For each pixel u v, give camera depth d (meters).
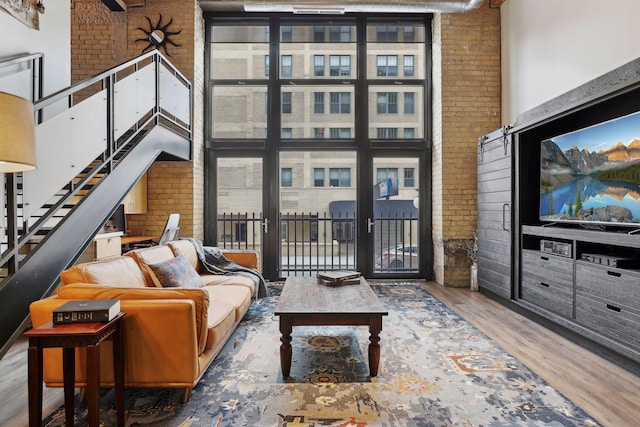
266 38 5.55
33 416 1.67
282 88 5.60
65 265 2.50
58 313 1.75
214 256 4.22
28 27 3.46
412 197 5.62
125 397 2.18
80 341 1.67
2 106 1.62
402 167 5.59
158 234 5.03
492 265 4.43
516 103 4.80
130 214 5.01
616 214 2.81
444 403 2.10
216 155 5.54
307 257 5.88
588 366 2.60
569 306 3.13
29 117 1.76
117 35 5.11
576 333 3.04
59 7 3.89
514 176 3.98
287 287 3.16
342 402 2.12
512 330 3.37
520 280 3.90
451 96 5.19
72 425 1.79
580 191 3.21
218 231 5.57
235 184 5.59
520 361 2.69
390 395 2.20
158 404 2.10
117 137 3.19
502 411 2.02
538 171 3.92
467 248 5.13
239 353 2.84
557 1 3.96
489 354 2.81
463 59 5.20
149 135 3.73
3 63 2.91
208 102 5.50
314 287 3.16
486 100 5.20
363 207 5.54
